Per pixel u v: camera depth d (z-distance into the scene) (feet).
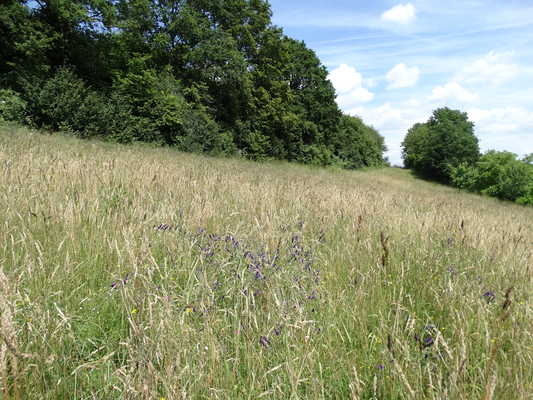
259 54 112.37
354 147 173.27
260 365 6.28
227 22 103.86
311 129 137.08
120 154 32.24
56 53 68.90
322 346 7.07
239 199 19.10
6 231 9.28
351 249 12.16
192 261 9.59
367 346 7.32
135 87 72.33
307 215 17.34
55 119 56.90
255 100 111.14
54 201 12.06
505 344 7.66
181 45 94.12
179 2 93.04
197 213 13.06
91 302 7.67
